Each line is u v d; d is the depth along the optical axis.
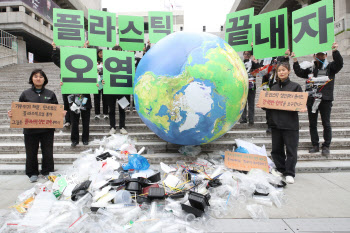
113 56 4.18
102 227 2.09
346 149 4.10
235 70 3.10
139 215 2.29
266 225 2.13
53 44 4.02
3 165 3.87
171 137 3.31
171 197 2.55
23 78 8.67
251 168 3.22
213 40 3.20
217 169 3.20
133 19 4.59
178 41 3.15
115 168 3.22
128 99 4.72
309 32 3.56
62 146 4.21
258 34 4.18
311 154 3.84
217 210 2.37
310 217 2.26
